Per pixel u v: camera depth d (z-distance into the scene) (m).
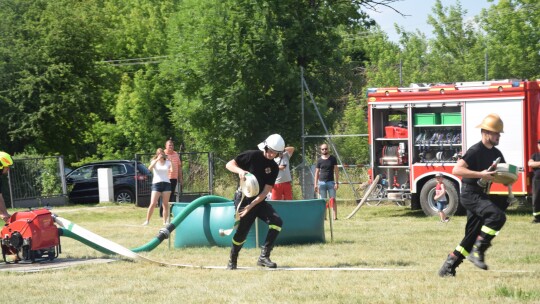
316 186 25.17
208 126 39.88
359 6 41.06
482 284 10.90
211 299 10.31
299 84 38.00
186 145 59.16
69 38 46.06
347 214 27.14
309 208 17.31
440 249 16.14
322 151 24.98
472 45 54.41
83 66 46.91
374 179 27.52
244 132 38.28
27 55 44.72
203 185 35.53
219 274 12.79
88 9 55.56
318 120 38.97
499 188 25.14
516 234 19.19
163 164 22.92
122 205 34.69
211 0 38.12
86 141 55.38
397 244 17.19
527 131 25.25
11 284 12.09
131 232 21.56
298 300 10.08
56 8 47.19
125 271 13.41
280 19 38.75
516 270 12.49
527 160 25.19
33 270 13.62
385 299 9.91
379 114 27.73
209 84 38.41
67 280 12.46
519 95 25.33
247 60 37.44
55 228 14.90
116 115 62.19
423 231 20.42
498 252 15.30
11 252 14.62
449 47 54.88
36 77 44.25
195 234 16.91
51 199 35.50
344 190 34.00
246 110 38.12
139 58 61.69
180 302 10.17
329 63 40.62
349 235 19.42
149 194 34.44
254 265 13.88
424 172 26.38
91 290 11.38
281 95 38.72
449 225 22.33
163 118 60.97
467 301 9.58
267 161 13.15
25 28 46.06
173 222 16.48
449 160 26.12
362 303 9.70
